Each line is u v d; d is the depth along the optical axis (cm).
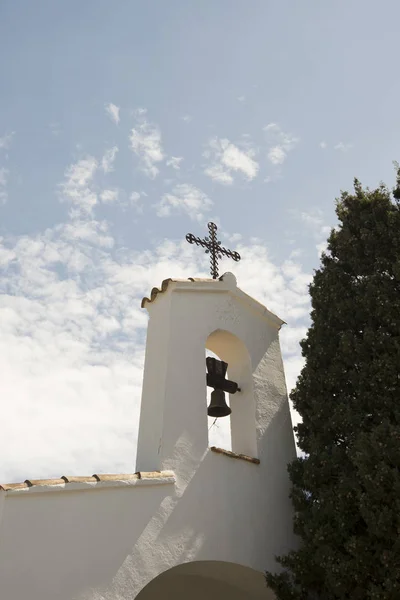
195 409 999
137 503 852
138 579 799
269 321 1216
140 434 1001
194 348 1065
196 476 932
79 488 805
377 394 919
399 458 812
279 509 1004
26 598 707
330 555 838
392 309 966
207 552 881
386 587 761
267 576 914
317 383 1005
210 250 1240
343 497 865
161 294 1130
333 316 1047
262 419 1084
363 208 1147
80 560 764
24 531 741
